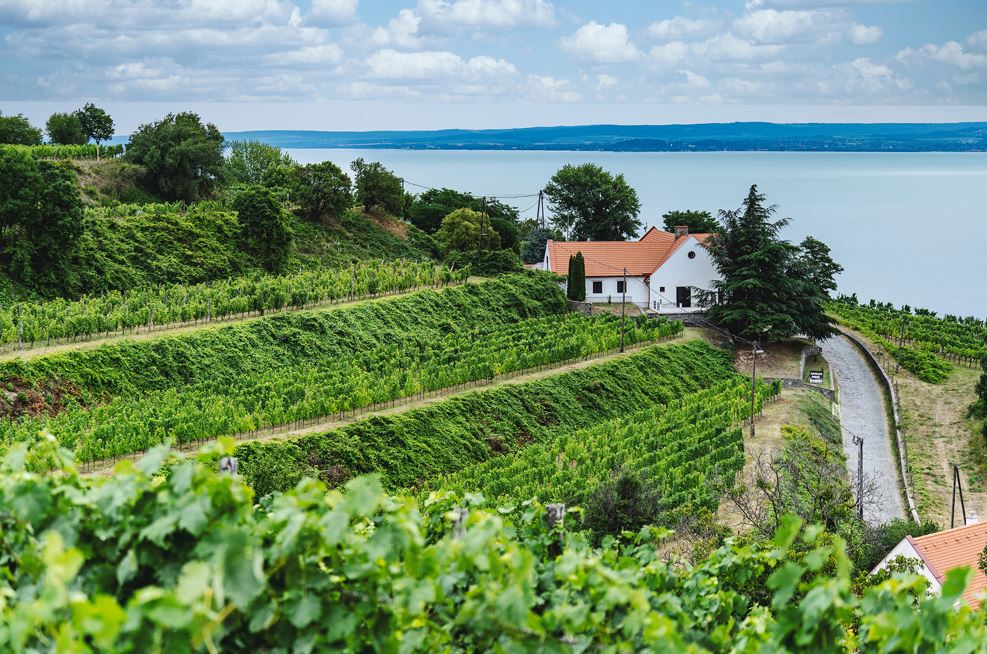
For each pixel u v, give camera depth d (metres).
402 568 9.63
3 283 63.38
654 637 9.02
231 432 47.78
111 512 9.07
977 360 83.12
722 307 82.00
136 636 7.56
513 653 9.05
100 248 71.50
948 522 52.72
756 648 9.88
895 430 67.25
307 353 62.47
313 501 9.12
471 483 48.53
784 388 72.75
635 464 51.00
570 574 10.14
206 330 59.88
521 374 65.19
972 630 8.85
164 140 93.00
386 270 79.31
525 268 87.38
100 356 53.59
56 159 90.19
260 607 8.54
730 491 42.94
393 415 53.72
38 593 8.93
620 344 73.00
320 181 90.94
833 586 8.86
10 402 47.81
